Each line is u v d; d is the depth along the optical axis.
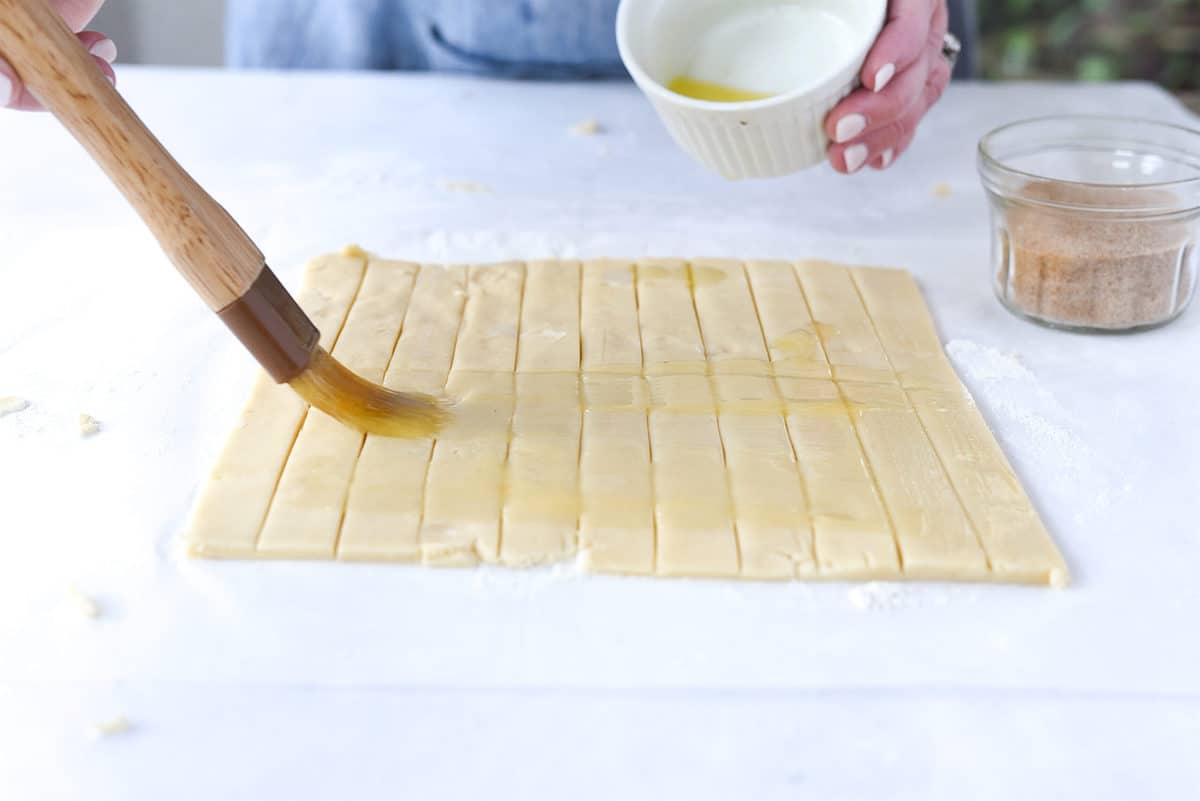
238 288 1.03
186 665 0.93
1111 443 1.23
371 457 1.13
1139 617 1.01
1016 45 3.62
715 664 0.95
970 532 1.07
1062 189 1.39
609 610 1.00
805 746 0.88
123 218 1.64
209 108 1.97
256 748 0.86
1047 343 1.42
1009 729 0.90
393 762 0.86
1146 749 0.88
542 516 1.07
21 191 1.69
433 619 0.98
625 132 1.95
